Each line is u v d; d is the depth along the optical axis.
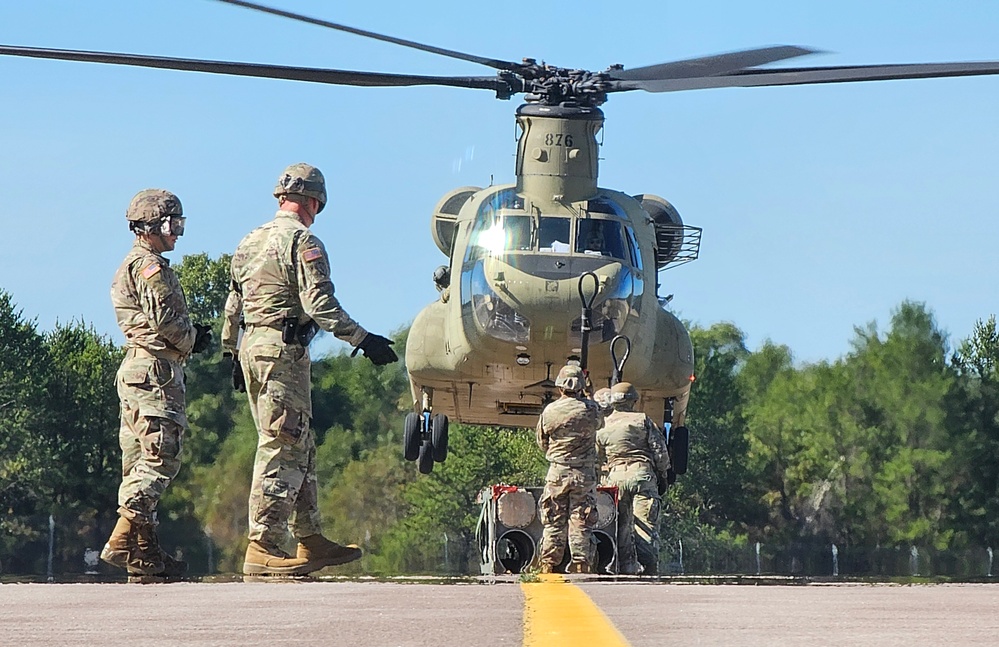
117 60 31.12
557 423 22.97
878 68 31.14
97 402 91.44
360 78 33.88
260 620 10.16
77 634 9.08
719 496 126.31
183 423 19.56
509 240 36.09
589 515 23.05
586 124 36.91
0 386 89.56
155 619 10.26
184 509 87.56
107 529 88.94
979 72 30.69
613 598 12.81
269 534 19.53
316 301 19.31
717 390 127.25
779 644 8.41
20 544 85.75
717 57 34.75
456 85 36.12
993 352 125.12
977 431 122.44
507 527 25.33
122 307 19.45
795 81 31.72
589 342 35.62
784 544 125.12
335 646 8.33
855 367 128.00
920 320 126.50
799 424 128.38
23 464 88.19
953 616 10.40
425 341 39.28
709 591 14.05
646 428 28.16
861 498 122.50
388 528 103.62
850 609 11.14
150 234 19.45
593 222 36.44
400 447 106.94
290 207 20.17
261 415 19.62
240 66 32.38
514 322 35.47
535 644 8.38
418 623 9.91
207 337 20.22
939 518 120.50
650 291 37.06
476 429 104.31
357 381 111.88
